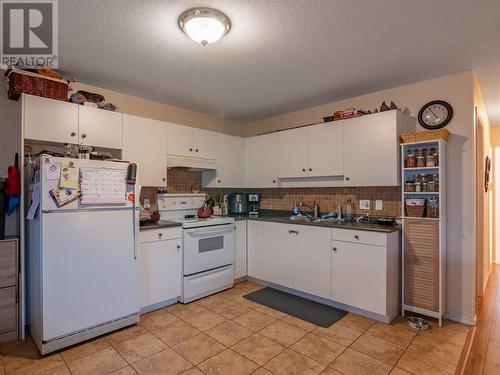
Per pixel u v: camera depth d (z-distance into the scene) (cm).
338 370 184
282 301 296
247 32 197
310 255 295
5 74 243
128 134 286
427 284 251
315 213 346
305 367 187
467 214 251
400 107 294
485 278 356
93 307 218
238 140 400
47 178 199
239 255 350
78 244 211
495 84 284
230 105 362
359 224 283
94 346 210
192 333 230
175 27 191
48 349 198
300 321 251
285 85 295
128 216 238
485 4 167
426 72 261
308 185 342
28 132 226
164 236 277
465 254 251
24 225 229
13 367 185
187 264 291
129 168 238
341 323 247
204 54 229
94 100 271
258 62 243
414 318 252
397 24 188
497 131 465
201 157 352
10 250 219
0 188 223
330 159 314
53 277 200
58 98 243
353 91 311
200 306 284
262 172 386
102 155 235
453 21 184
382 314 246
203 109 379
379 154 277
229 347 210
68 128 246
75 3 166
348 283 267
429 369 185
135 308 241
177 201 346
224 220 329
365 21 185
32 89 230
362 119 289
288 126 397
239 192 427
